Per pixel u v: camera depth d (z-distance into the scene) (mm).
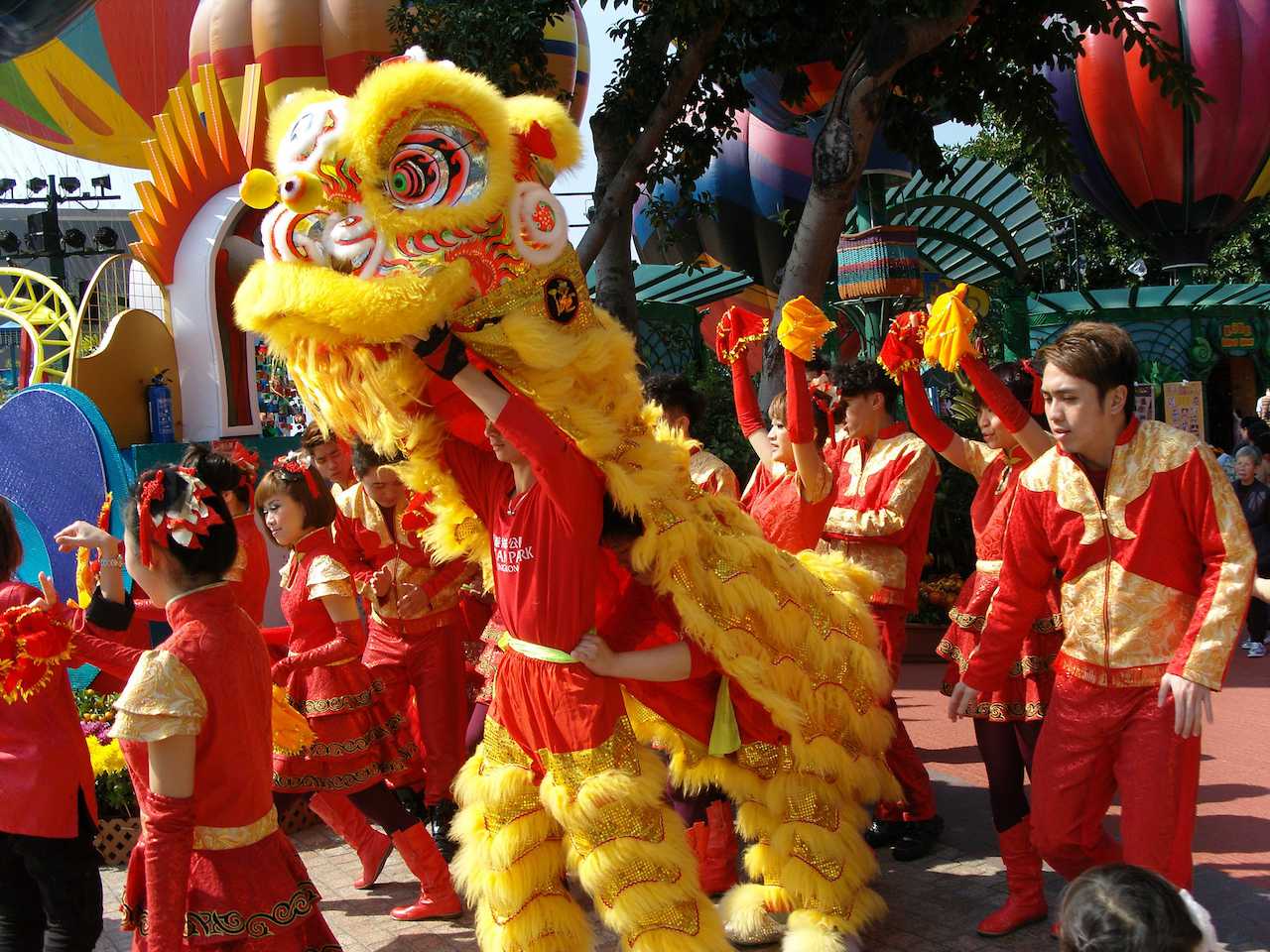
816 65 11383
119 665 3455
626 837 2996
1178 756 3176
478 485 3311
